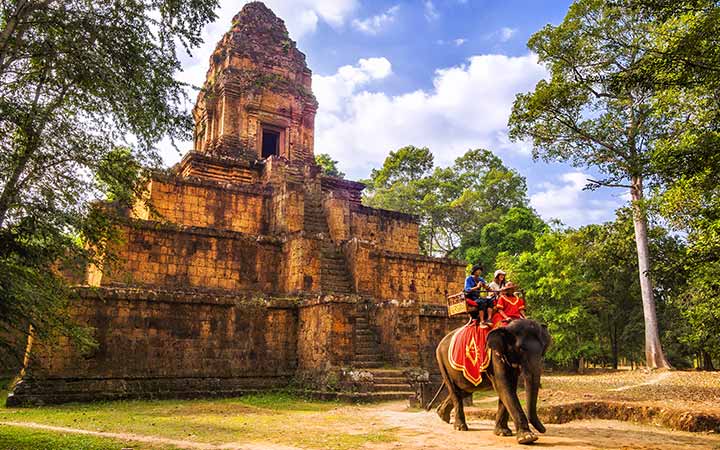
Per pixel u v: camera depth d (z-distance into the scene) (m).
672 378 21.41
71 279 19.70
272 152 35.09
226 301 18.03
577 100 23.73
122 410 13.76
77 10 10.24
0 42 9.30
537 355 7.93
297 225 24.23
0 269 9.18
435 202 53.50
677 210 17.45
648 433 9.39
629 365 51.66
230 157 28.80
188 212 23.61
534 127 25.56
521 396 15.35
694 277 16.45
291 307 19.08
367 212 29.19
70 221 10.29
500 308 8.81
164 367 16.69
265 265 22.33
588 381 22.59
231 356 17.81
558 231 38.78
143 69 10.55
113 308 16.25
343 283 23.11
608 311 34.91
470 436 8.95
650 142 23.75
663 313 33.38
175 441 9.15
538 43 24.20
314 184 28.73
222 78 31.03
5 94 9.38
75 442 8.65
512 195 53.69
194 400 16.20
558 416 11.12
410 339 19.48
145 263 19.88
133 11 10.78
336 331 17.38
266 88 31.48
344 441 9.01
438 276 26.25
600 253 33.47
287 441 9.12
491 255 46.66
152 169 11.60
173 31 11.34
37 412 13.27
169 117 10.93
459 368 9.30
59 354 15.15
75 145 10.10
